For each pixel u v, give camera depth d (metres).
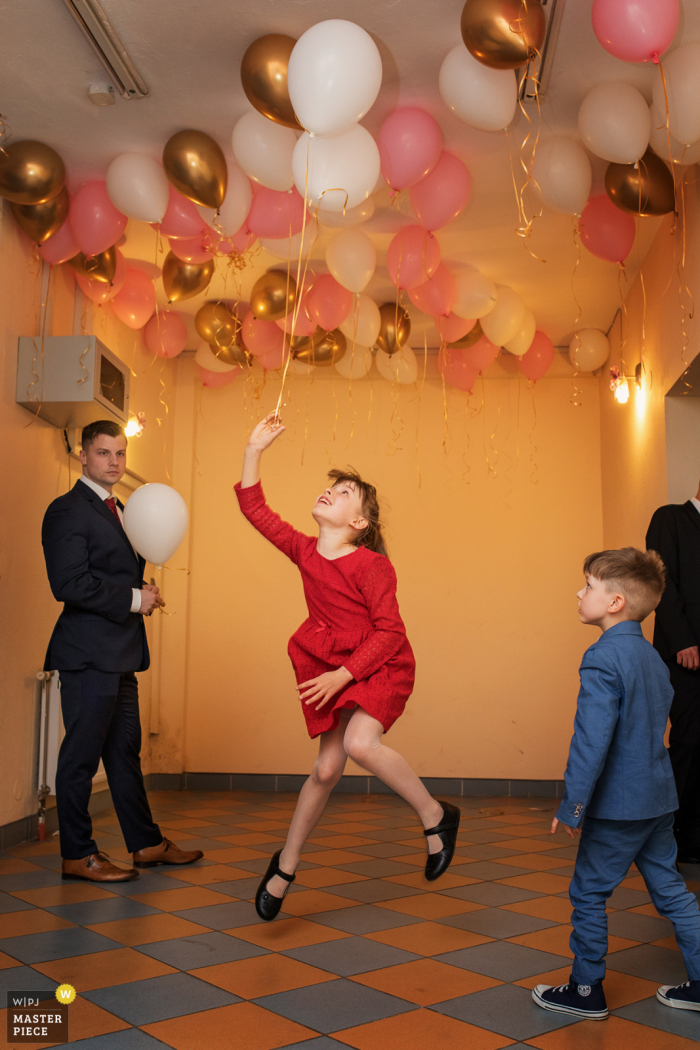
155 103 3.18
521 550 5.77
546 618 5.71
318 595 2.45
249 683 5.73
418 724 5.66
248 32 2.81
